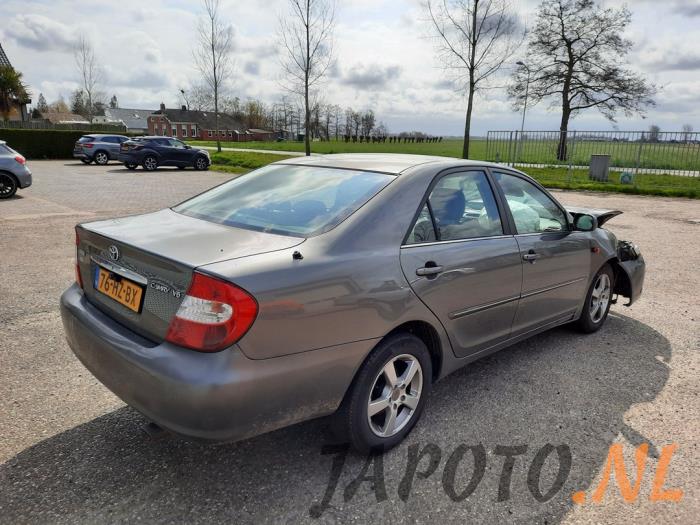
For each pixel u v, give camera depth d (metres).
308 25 21.25
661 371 3.82
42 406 3.11
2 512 2.25
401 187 2.85
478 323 3.19
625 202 14.04
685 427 3.07
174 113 99.88
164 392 2.08
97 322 2.51
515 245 3.41
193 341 2.08
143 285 2.34
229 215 2.89
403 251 2.69
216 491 2.42
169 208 3.29
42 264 6.35
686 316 5.07
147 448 2.73
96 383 3.41
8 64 50.53
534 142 20.89
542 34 32.75
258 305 2.10
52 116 102.56
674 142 17.45
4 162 12.42
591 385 3.58
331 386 2.38
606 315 4.69
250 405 2.12
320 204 2.79
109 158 27.00
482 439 2.90
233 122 104.38
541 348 4.22
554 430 3.00
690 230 9.88
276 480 2.51
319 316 2.29
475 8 16.64
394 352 2.63
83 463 2.60
